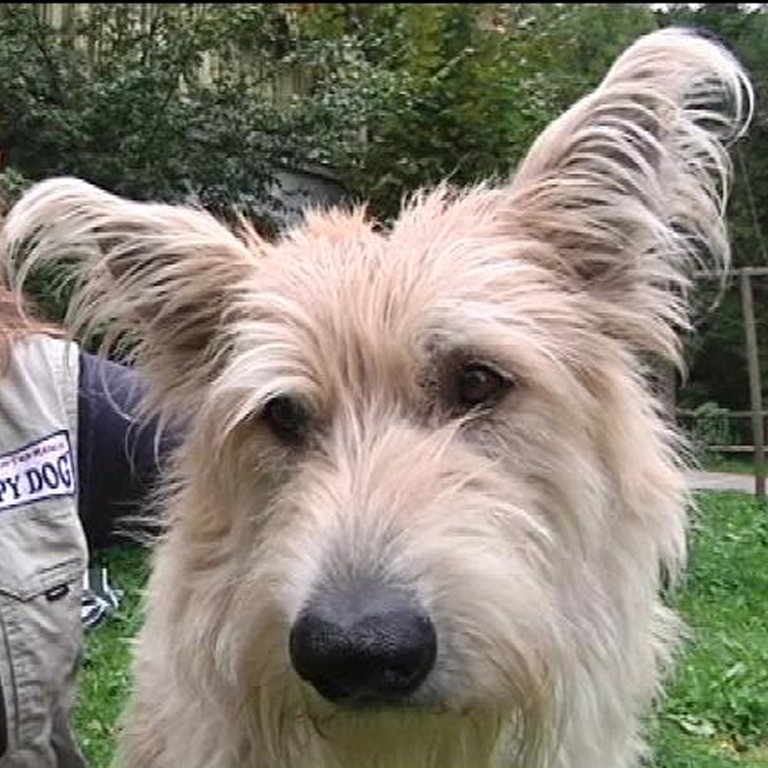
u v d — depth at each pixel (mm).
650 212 471
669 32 472
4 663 519
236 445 463
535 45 2152
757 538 1622
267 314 467
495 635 415
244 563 459
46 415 534
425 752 438
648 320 481
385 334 449
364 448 437
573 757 470
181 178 1750
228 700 467
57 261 511
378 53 2174
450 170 1848
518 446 451
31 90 1660
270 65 1904
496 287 459
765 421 1933
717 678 1038
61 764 559
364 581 403
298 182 1882
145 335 507
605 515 472
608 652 476
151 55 1753
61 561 530
